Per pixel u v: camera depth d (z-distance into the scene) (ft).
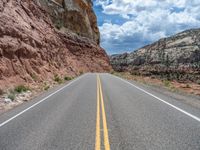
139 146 20.57
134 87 73.97
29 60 78.79
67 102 43.91
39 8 139.64
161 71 383.86
